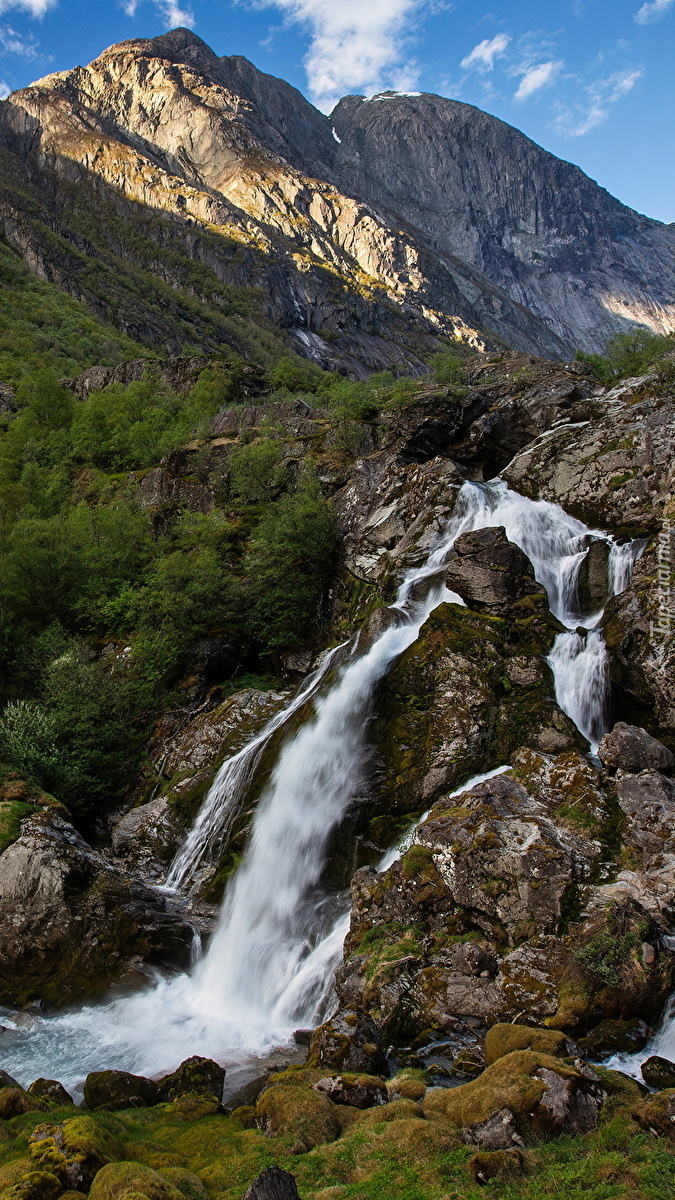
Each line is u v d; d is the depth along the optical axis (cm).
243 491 3419
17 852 1767
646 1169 755
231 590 2803
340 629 2619
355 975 1302
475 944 1247
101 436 4975
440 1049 1116
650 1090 935
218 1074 1119
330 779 1919
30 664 2817
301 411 4031
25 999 1593
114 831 2181
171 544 3384
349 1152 842
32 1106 983
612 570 2155
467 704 1853
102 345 11231
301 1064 1180
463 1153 820
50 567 3100
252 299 19938
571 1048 984
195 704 2588
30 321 11212
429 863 1393
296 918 1691
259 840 1928
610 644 1873
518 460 2664
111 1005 1557
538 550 2356
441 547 2522
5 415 6128
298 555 2889
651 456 2334
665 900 1214
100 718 2533
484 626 2000
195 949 1719
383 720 1956
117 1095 1084
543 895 1252
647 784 1438
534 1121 840
